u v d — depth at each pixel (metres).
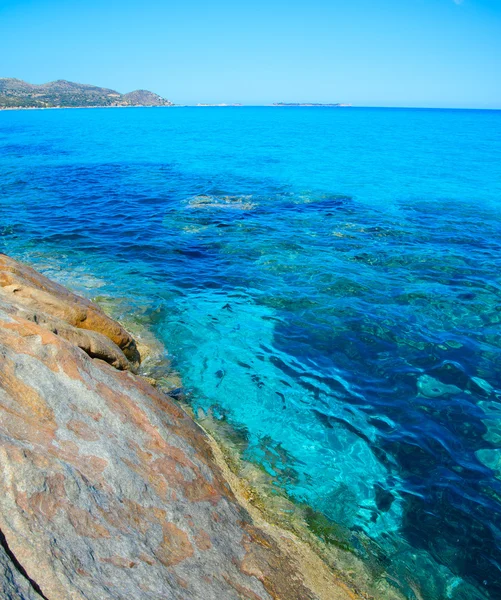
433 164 40.31
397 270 15.43
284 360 10.45
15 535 3.53
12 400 4.95
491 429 8.59
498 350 11.01
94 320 8.38
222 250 17.12
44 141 56.84
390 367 10.33
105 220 20.80
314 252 17.00
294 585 5.07
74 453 4.77
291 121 118.31
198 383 9.48
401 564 6.04
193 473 5.77
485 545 6.43
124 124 96.75
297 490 7.03
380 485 7.30
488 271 15.48
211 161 39.97
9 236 18.11
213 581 4.41
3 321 5.84
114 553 3.97
